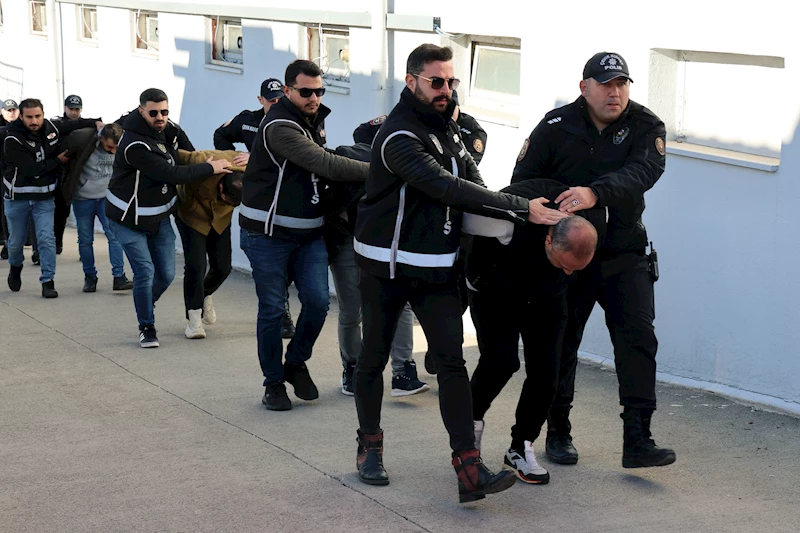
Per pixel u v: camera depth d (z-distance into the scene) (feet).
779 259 18.58
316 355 23.75
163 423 18.66
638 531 13.52
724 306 19.66
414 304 14.37
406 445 17.16
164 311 28.96
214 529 13.70
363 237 14.32
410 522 13.87
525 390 15.01
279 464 16.28
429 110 13.83
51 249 31.12
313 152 17.60
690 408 18.99
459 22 25.18
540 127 15.15
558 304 14.55
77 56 46.75
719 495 14.79
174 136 23.80
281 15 31.78
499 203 13.50
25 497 14.93
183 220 24.57
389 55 27.68
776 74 19.01
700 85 20.45
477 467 13.84
